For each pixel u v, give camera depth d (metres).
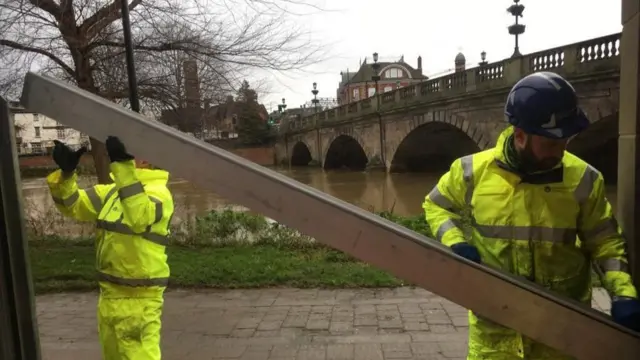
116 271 2.66
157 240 2.74
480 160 1.90
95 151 8.18
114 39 8.41
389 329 4.62
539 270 1.74
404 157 33.38
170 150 1.35
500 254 1.79
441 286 1.36
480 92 22.12
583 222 1.75
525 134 1.66
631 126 1.59
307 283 6.04
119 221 2.67
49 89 1.37
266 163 59.94
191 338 4.54
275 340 4.45
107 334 2.71
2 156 1.29
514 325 1.40
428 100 27.31
